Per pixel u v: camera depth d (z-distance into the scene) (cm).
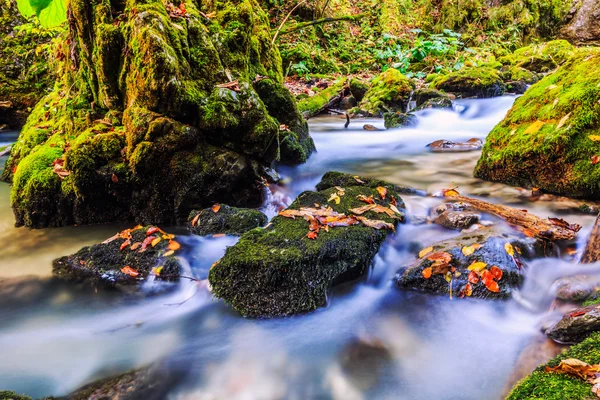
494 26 1645
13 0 920
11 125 924
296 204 349
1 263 325
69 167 362
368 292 293
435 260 281
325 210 333
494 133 482
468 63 1325
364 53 1469
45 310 276
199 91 383
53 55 623
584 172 371
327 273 271
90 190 370
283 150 488
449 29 1611
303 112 943
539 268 287
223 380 220
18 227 391
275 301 261
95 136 370
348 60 1454
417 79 1225
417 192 444
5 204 449
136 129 362
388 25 1614
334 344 244
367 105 988
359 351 238
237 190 405
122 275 299
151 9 366
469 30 1641
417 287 280
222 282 270
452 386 207
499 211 359
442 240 316
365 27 1570
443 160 598
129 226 389
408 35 1641
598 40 1655
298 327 256
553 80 454
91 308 279
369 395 207
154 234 330
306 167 539
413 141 731
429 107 945
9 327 260
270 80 499
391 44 1518
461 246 287
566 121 391
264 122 392
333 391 212
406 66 1339
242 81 401
